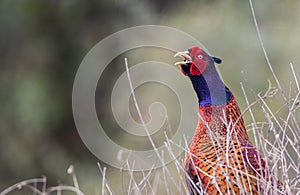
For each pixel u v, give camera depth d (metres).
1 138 14.51
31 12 14.33
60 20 14.27
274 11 13.58
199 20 13.78
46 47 14.40
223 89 6.80
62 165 14.40
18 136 14.56
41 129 14.46
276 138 6.20
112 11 14.07
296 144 6.69
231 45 13.21
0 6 14.39
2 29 14.45
